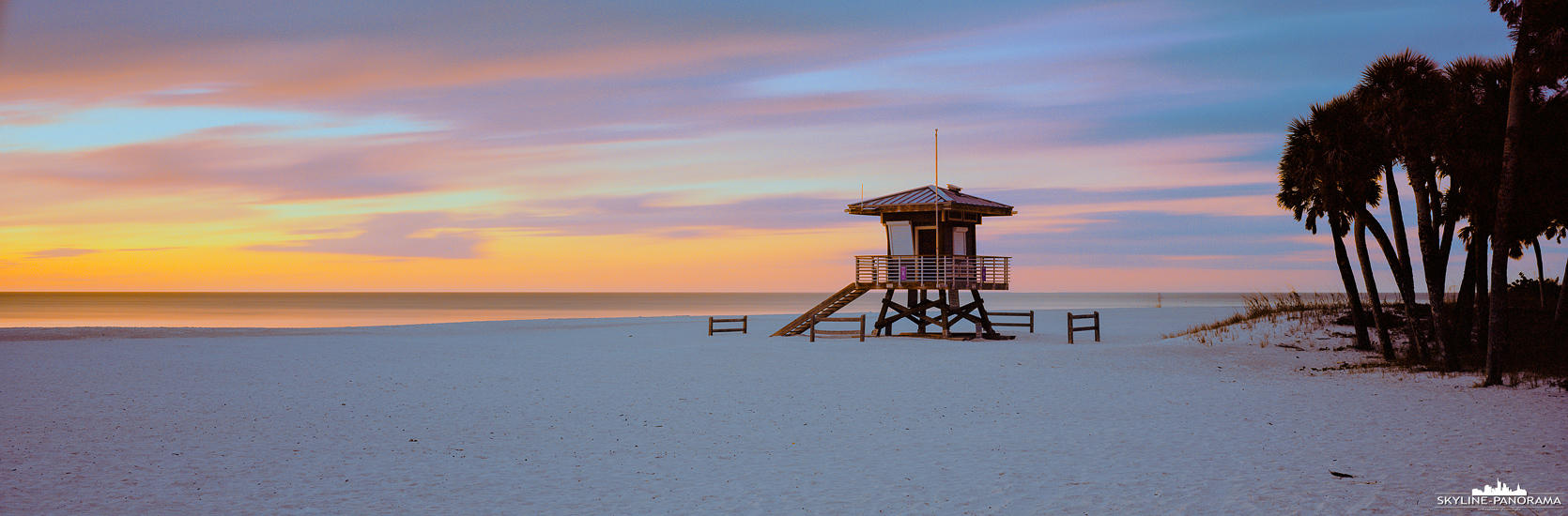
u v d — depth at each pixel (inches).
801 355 1063.6
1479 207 802.8
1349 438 476.4
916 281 1334.9
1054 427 534.0
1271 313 1203.2
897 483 389.7
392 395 692.1
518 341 1320.1
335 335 1489.9
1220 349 991.6
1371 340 971.9
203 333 1505.9
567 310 4239.7
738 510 345.4
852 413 600.1
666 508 349.7
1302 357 905.5
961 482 389.7
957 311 1350.9
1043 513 335.3
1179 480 385.1
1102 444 476.4
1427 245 792.3
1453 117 767.1
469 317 2972.4
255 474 412.5
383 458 451.5
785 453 462.3
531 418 578.2
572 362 971.3
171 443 489.4
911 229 1360.7
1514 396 607.2
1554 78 663.1
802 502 357.4
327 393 700.7
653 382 783.7
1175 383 738.8
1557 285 1381.6
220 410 610.2
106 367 888.3
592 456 456.8
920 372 858.1
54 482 391.5
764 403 647.1
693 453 463.8
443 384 766.5
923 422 558.3
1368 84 817.5
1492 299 667.4
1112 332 1483.8
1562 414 533.3
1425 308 1095.0
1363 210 841.5
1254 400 633.0
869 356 1044.5
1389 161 823.1
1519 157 720.3
